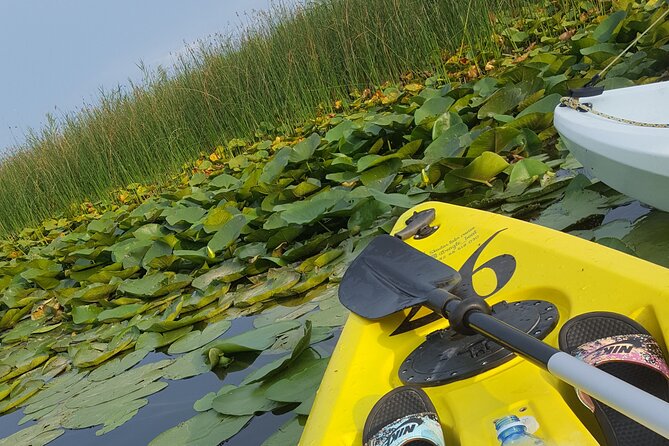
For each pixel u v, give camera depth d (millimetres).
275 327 1900
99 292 2898
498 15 4434
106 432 1698
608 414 833
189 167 5383
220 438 1445
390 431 848
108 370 2150
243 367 1804
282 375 1619
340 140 3240
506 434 802
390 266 1334
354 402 1065
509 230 1341
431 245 1467
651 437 809
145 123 5621
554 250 1196
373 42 4742
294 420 1407
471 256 1343
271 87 5145
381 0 4668
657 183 1398
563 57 3055
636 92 1842
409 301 1176
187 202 3564
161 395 1828
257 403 1524
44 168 6051
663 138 1391
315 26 5027
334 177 2857
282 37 5180
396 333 1207
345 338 1246
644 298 968
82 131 5934
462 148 2475
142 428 1692
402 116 3131
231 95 5352
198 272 2715
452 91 3201
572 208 1823
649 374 854
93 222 4137
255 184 3301
